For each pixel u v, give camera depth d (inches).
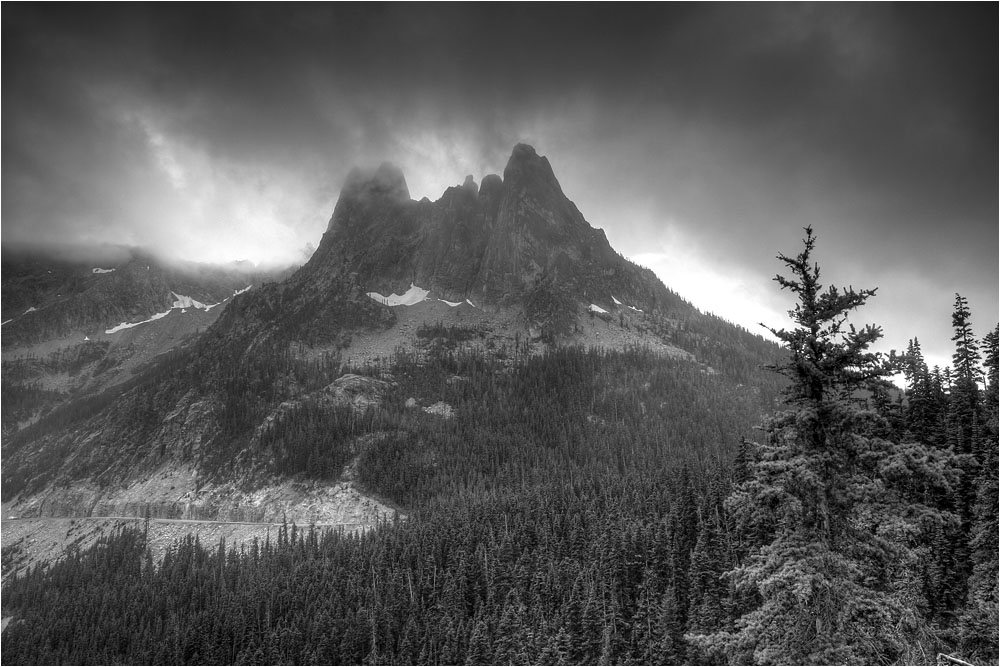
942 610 1678.2
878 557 840.3
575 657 3398.1
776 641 823.7
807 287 852.6
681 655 2982.3
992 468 1833.2
